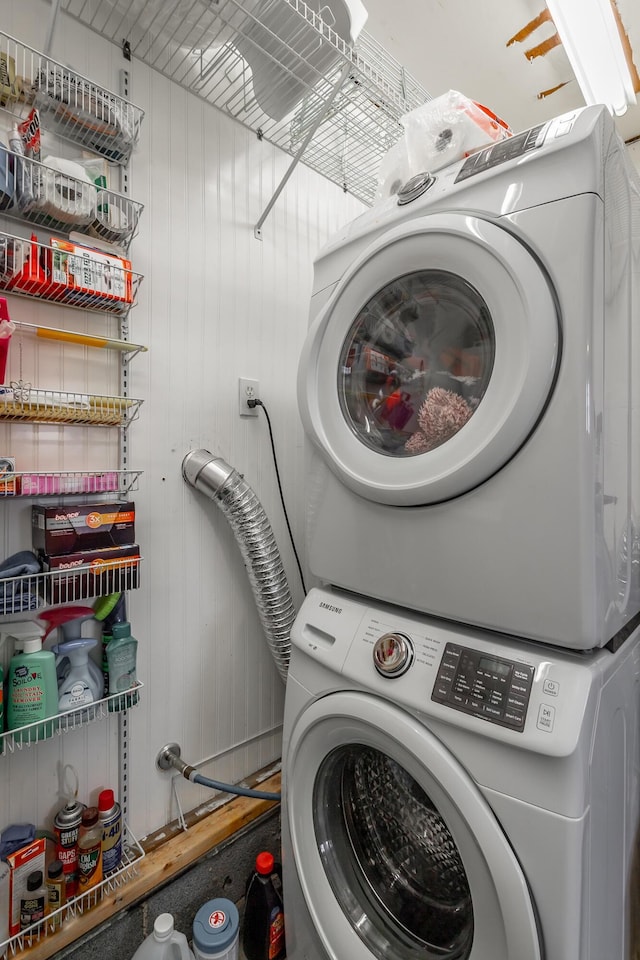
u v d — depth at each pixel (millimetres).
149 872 1227
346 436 1027
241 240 1587
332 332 1058
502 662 792
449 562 871
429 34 1656
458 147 1050
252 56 1350
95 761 1258
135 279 1307
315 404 1087
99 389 1258
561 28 1550
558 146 770
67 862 1113
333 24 1226
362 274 999
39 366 1158
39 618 1111
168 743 1414
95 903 1137
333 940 993
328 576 1133
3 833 1089
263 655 1666
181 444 1437
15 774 1130
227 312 1549
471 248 815
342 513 1083
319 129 1627
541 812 701
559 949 680
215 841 1376
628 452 876
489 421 785
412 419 1040
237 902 1445
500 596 802
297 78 1312
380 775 1099
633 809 968
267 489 1681
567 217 741
